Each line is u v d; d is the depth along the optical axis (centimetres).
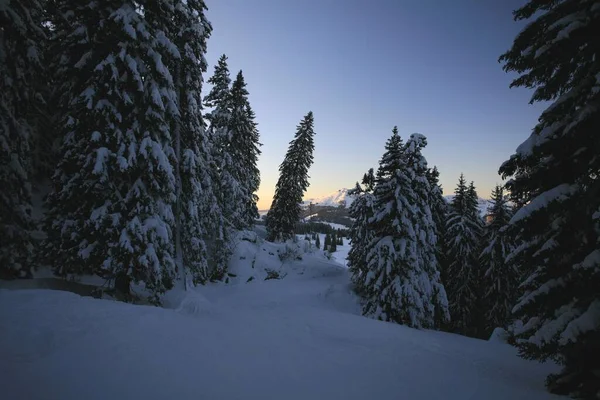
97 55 1095
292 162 4000
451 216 2647
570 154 695
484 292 2450
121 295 1207
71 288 1185
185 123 1608
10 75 1074
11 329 584
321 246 8962
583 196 650
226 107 2739
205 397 462
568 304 677
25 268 1093
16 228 1048
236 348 732
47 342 564
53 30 1548
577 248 678
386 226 1820
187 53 1516
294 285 2688
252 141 3391
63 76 1178
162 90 1195
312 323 1244
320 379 601
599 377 605
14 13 1004
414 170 1983
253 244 3272
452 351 1074
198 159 1636
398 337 1172
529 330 742
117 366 518
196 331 821
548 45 696
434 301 1970
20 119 1301
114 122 1100
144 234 1062
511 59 821
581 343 591
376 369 702
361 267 2294
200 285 2264
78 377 462
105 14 1084
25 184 1088
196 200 1639
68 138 1078
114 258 1048
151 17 1241
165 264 1150
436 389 617
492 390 648
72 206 1104
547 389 693
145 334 701
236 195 2662
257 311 1469
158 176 1178
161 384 482
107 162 1031
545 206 666
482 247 2567
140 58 1163
